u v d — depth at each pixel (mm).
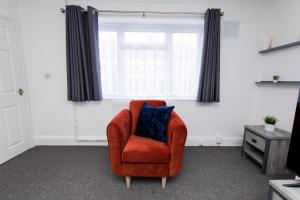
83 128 2676
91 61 2395
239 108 2689
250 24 2494
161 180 1783
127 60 2605
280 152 1861
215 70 2447
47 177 1812
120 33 2555
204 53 2400
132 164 1590
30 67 2492
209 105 2670
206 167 2053
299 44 1915
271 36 2330
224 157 2314
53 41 2447
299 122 1182
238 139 2709
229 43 2523
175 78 2664
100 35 2543
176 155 1570
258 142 2016
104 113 2650
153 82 2664
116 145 1562
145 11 2400
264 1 2422
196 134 2719
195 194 1587
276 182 1177
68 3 2379
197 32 2574
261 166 1957
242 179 1820
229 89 2639
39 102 2588
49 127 2658
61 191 1601
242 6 2447
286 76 2125
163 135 1757
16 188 1633
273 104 2346
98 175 1859
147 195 1568
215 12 2330
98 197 1535
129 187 1669
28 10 2369
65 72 2525
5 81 2156
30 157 2256
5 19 2145
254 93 2658
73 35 2305
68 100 2510
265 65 2506
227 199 1529
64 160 2180
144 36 2566
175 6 2418
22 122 2420
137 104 2109
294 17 2033
